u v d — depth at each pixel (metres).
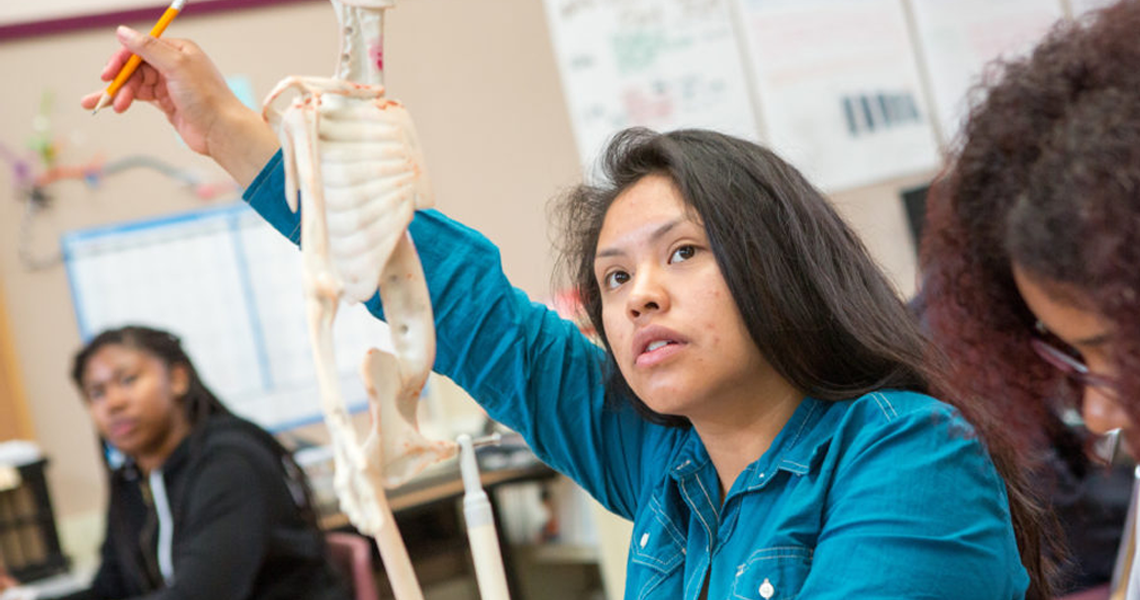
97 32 3.08
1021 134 0.60
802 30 3.59
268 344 3.21
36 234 3.04
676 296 0.87
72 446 3.04
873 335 0.87
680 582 0.97
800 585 0.86
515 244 3.33
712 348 0.87
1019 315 0.69
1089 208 0.55
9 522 2.76
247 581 1.84
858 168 3.59
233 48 3.15
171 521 2.03
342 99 0.79
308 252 0.75
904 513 0.81
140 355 2.09
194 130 0.91
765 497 0.91
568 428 1.08
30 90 3.04
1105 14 0.62
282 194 0.92
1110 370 0.60
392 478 0.76
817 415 0.91
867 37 3.64
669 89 3.46
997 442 0.83
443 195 3.28
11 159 3.03
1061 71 0.60
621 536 2.70
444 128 3.29
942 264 0.70
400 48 3.27
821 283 0.87
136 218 3.12
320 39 3.24
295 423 3.22
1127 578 0.89
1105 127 0.56
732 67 3.52
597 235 0.98
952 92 3.69
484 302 1.03
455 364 1.06
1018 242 0.59
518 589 2.88
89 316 3.06
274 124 0.79
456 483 2.76
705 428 0.94
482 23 3.35
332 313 0.74
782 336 0.87
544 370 1.06
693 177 0.88
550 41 3.41
